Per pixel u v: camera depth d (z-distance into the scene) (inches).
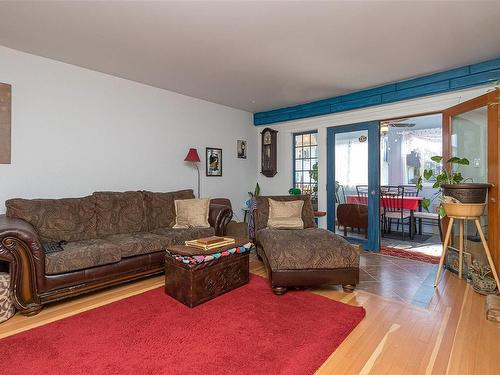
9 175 111.3
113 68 132.0
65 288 91.9
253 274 123.8
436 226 223.8
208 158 189.0
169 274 99.7
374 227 165.9
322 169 190.4
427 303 94.7
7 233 81.6
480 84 124.2
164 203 148.0
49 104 121.3
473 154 122.2
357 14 87.3
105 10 85.3
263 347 68.9
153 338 72.9
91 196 125.7
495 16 88.1
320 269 101.0
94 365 62.4
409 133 261.1
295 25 93.8
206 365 62.3
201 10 85.2
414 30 96.8
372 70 133.5
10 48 110.9
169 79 146.8
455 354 67.0
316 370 61.6
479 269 106.3
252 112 219.9
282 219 141.1
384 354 67.3
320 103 183.9
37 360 64.2
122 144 146.0
